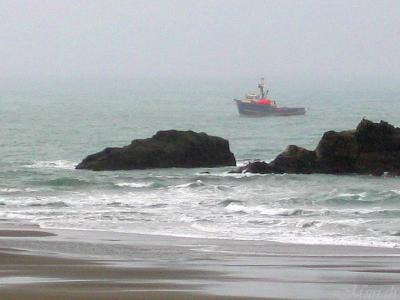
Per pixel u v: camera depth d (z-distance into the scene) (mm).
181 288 49469
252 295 47594
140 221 82188
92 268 56938
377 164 117375
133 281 51750
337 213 87375
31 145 184000
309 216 86125
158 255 63500
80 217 84500
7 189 106562
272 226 79500
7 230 76438
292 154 120688
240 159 154250
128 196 101375
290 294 48219
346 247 68625
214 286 50438
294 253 65375
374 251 66688
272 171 120125
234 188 107312
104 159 127875
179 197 100375
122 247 67250
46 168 132125
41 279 52125
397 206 93562
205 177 116125
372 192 101875
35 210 89312
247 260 61656
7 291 47000
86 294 46438
